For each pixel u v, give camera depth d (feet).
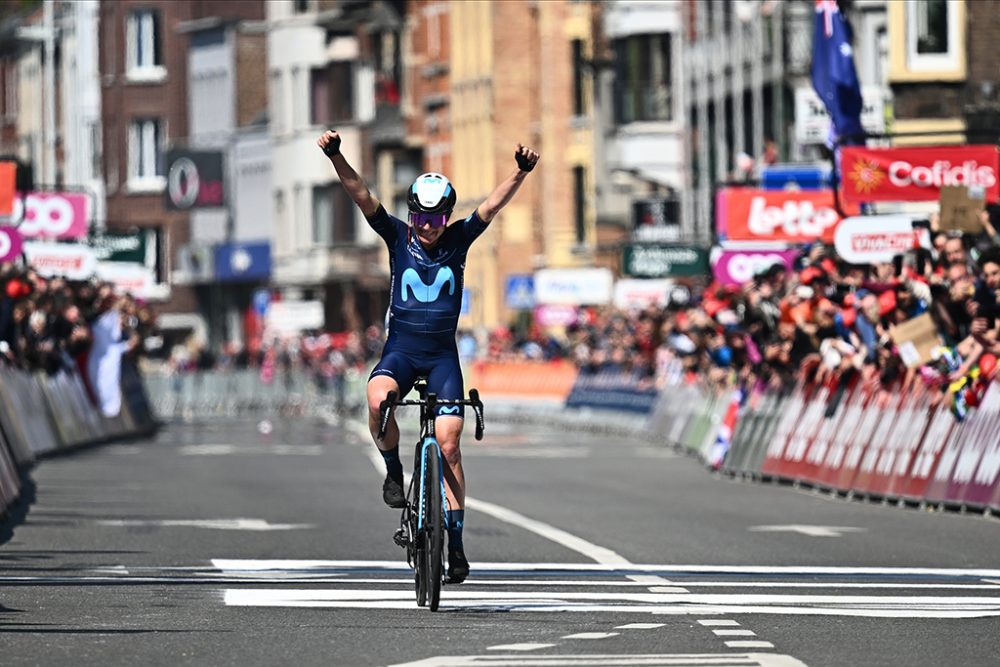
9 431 209.87
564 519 151.64
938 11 283.79
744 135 411.54
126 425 329.72
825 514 156.35
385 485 97.66
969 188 179.93
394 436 96.22
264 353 579.89
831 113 215.31
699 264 321.32
